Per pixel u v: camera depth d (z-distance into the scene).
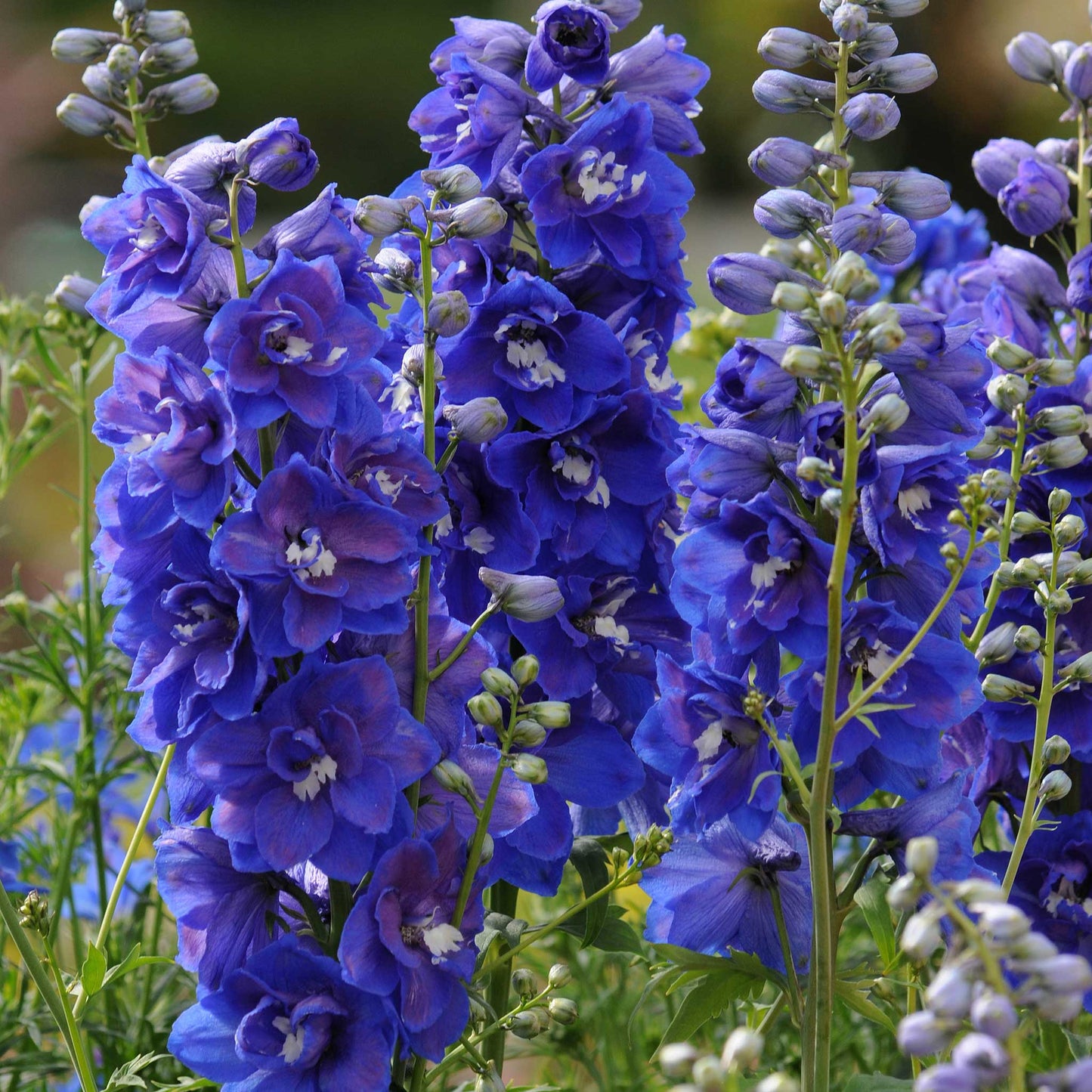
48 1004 1.94
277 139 1.90
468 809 1.93
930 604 1.92
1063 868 1.97
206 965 1.91
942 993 1.79
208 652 1.89
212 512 1.88
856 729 1.91
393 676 1.90
